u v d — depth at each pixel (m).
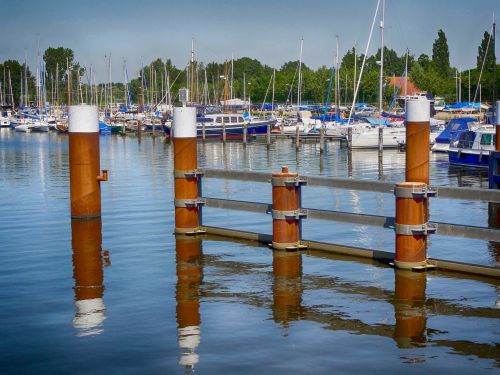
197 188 16.30
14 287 11.66
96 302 10.75
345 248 13.95
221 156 52.09
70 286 11.70
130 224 17.80
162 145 64.88
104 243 15.34
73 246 15.06
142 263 13.39
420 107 17.11
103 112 110.25
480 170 39.00
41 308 10.47
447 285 11.58
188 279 12.13
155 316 10.02
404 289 11.35
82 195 18.47
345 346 8.77
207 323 9.69
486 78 100.44
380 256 13.44
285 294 11.12
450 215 19.75
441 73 137.12
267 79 138.25
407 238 12.55
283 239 14.38
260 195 24.81
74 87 133.00
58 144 67.75
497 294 11.02
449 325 9.52
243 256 13.95
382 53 64.56
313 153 54.25
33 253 14.37
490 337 9.03
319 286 11.59
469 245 14.91
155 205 21.36
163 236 16.09
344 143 62.97
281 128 75.69
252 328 9.47
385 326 9.51
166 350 8.69
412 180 17.31
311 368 8.07
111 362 8.35
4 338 9.20
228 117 74.75
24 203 22.36
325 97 118.31
